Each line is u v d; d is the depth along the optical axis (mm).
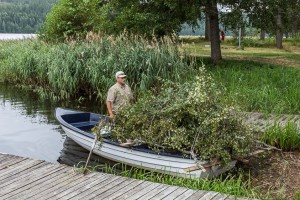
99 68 16391
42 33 25141
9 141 11164
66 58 17609
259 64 20000
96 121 10859
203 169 7402
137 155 8305
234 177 7777
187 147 7758
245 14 19625
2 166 7656
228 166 7758
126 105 8680
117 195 6316
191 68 15969
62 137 11430
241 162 8234
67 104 16188
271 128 9258
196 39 36719
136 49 16438
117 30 20234
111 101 9648
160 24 19031
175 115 7812
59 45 19359
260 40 38125
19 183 6852
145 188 6562
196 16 18938
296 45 36344
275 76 16250
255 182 7539
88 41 18859
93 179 6980
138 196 6262
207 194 6270
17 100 17047
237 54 25578
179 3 18906
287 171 7891
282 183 7375
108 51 17281
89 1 24297
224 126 7719
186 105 7820
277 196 6762
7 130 12281
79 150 10086
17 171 7391
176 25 19250
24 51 21375
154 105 8289
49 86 18672
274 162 8352
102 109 15312
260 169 8062
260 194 6785
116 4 20703
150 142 8031
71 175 7168
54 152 10141
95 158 9422
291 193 6949
